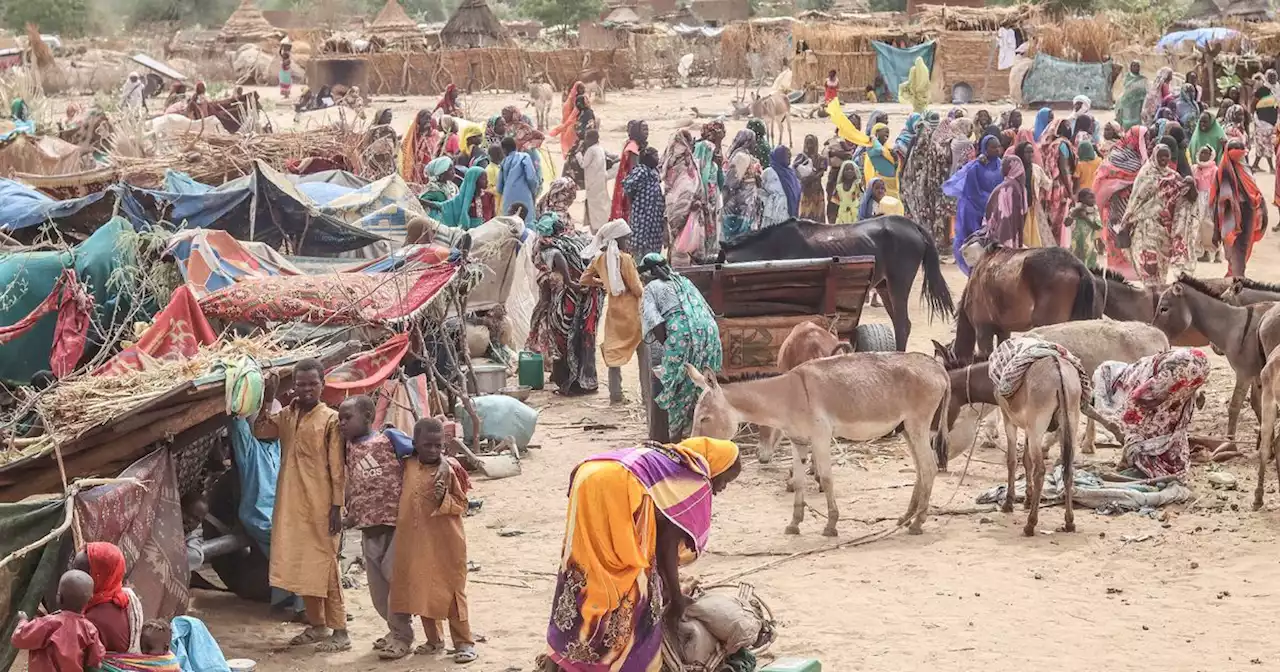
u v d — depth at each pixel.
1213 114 26.47
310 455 8.48
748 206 19.47
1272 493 11.41
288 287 10.90
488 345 15.17
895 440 13.46
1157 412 11.49
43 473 8.34
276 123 43.25
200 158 18.41
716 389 10.44
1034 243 19.95
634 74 57.69
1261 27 51.31
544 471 12.55
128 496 7.95
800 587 9.59
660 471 7.14
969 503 11.52
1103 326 12.35
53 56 59.72
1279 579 9.46
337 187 16.52
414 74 54.59
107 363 9.74
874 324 14.47
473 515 11.34
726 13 84.94
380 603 8.63
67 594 6.62
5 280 10.95
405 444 8.45
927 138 22.67
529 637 8.83
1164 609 9.00
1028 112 45.16
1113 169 20.67
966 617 8.94
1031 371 10.55
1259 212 20.55
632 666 7.06
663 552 7.20
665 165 18.80
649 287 12.38
